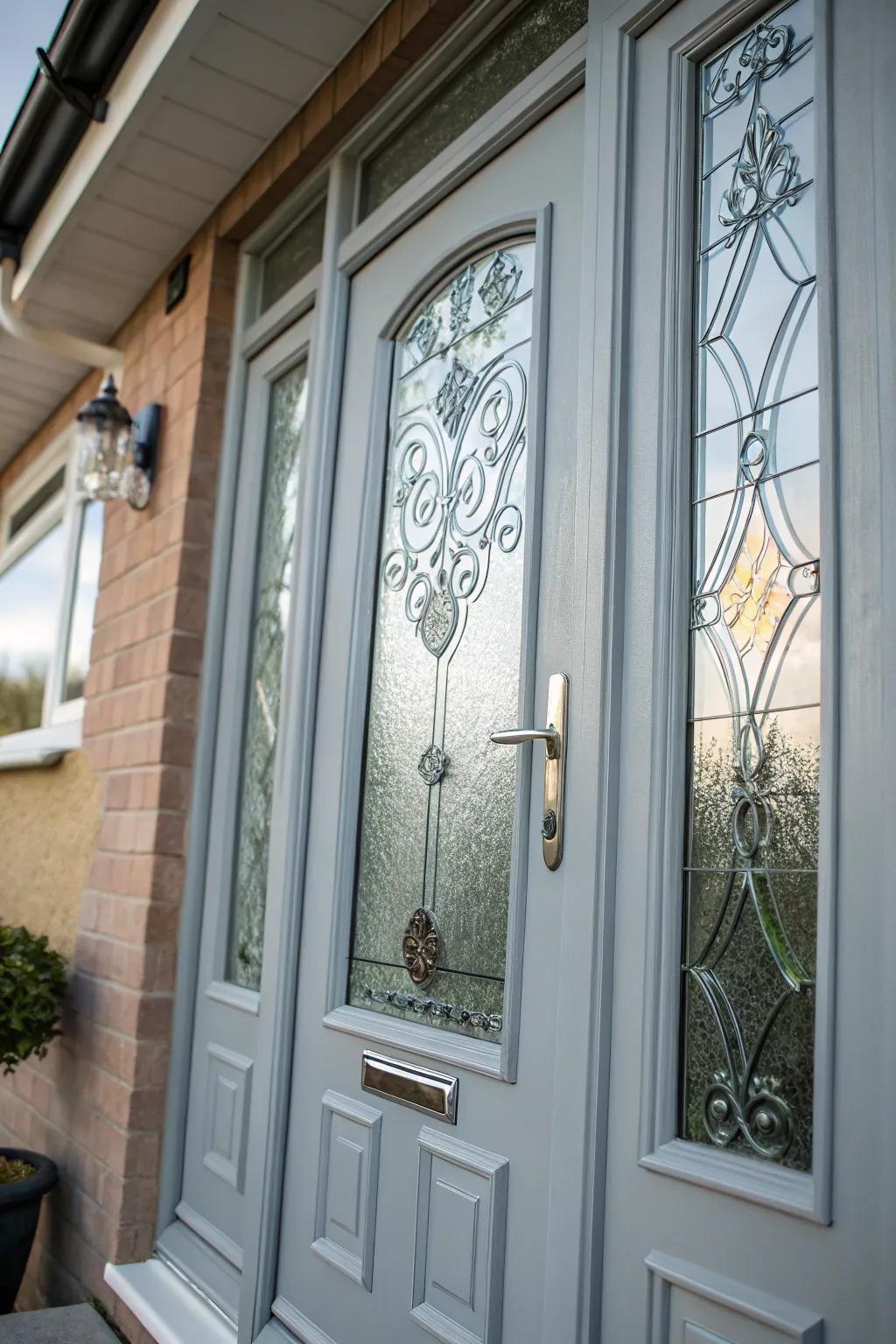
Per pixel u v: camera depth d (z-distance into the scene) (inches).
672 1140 55.5
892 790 47.2
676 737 59.1
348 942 85.7
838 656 50.8
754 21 62.6
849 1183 46.8
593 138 70.0
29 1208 106.5
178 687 111.9
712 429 61.1
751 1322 49.5
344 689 90.6
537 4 81.7
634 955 58.6
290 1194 85.7
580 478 67.1
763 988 53.4
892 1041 45.7
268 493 112.9
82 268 132.2
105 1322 98.7
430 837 79.1
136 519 127.5
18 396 176.2
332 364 98.6
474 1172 67.6
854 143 54.1
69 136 115.4
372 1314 74.2
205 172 113.3
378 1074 77.5
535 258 77.1
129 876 112.9
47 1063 125.2
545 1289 59.1
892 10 53.2
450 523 82.9
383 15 90.7
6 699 189.6
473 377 83.1
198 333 119.3
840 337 53.2
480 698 76.4
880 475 50.1
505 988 68.0
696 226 64.3
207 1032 104.2
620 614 63.2
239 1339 85.2
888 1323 44.3
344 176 100.5
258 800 105.7
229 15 91.4
